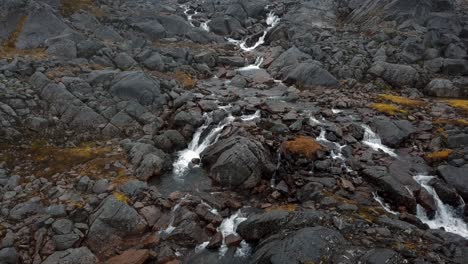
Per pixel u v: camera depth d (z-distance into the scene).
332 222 16.31
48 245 16.08
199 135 23.91
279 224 16.31
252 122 23.86
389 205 18.50
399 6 39.53
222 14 47.22
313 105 27.02
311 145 20.98
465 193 18.50
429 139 22.61
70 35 31.20
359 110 26.03
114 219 17.22
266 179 20.38
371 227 16.27
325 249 14.65
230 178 20.05
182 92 28.03
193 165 22.09
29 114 23.23
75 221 17.34
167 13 44.84
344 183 19.14
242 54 38.09
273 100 27.17
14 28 31.48
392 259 14.09
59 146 22.33
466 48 33.69
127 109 25.14
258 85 31.27
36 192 18.83
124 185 19.17
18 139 21.91
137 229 17.25
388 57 33.25
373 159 20.92
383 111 25.67
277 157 21.12
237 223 17.69
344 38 37.88
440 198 18.72
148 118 24.86
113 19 38.34
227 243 16.62
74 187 19.22
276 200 19.06
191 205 18.53
